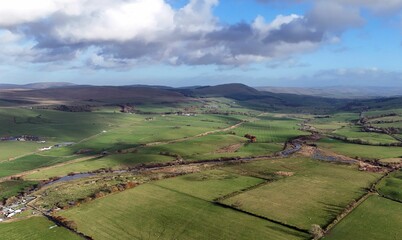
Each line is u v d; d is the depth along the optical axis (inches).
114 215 4542.3
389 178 6215.6
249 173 6555.1
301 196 5172.2
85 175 6712.6
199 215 4495.6
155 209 4717.0
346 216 4426.7
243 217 4416.8
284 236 3897.6
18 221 4434.1
